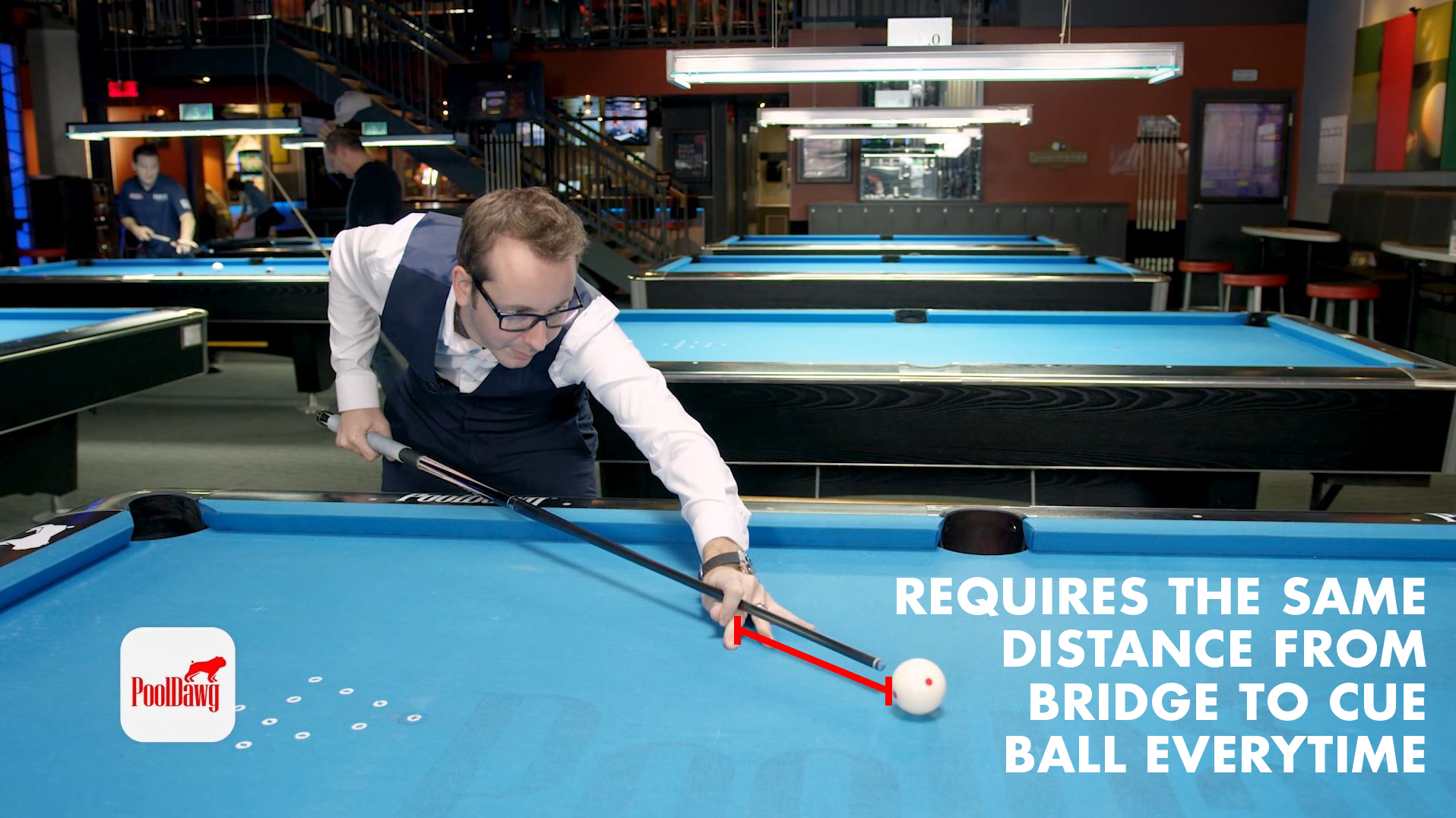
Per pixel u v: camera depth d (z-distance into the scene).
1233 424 2.94
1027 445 3.00
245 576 1.76
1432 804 1.13
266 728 1.28
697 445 1.83
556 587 1.72
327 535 1.96
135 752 1.23
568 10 11.02
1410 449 2.93
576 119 11.70
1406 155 8.10
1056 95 10.40
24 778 1.18
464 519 1.94
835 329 4.11
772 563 1.81
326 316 5.86
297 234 12.56
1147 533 1.83
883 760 1.21
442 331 2.22
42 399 3.60
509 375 2.30
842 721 1.30
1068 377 2.95
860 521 1.87
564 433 2.52
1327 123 9.62
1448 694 1.37
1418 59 7.91
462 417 2.45
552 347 2.10
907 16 10.44
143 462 5.27
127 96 9.36
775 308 5.34
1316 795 1.14
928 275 5.32
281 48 10.10
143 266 6.68
